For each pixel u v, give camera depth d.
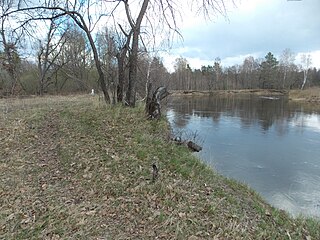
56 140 8.38
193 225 4.34
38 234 3.96
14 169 6.27
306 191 8.62
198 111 29.52
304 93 52.47
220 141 15.09
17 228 4.09
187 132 14.75
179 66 65.31
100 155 6.99
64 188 5.43
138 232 4.13
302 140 16.19
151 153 7.39
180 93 60.22
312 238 4.80
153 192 5.26
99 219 4.39
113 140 8.22
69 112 12.72
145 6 12.25
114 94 14.18
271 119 24.53
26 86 30.84
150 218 4.46
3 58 17.67
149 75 20.09
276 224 5.05
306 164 11.55
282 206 7.20
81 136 8.62
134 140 8.26
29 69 31.36
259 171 10.31
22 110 13.62
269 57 83.50
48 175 6.03
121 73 13.87
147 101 11.77
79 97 24.69
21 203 4.81
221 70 86.94
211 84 81.94
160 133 9.86
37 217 4.39
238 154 12.48
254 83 86.19
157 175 5.78
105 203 4.88
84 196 5.13
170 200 5.02
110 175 5.93
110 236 4.00
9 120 10.73
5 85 23.72
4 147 7.65
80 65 34.56
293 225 5.21
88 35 13.70
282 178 9.72
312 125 21.55
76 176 5.94
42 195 5.12
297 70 80.75
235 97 57.81
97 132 9.01
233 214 4.89
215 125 20.42
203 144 13.62
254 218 5.02
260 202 6.35
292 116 26.72
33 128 9.68
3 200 4.88
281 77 81.25
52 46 28.25
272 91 76.88
